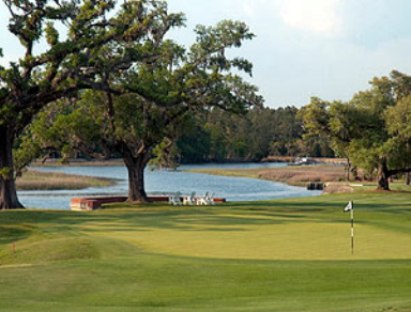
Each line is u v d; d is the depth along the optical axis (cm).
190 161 17050
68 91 4228
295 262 1720
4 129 4266
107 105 4931
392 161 6031
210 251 2023
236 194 8069
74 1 4162
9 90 4031
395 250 2014
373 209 4078
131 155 5128
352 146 6188
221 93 4859
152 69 4953
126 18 4303
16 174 4997
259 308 1160
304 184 9781
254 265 1656
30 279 1497
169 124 5109
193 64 4988
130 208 4219
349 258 1855
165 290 1388
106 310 1180
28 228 2958
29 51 4091
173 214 3541
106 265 1659
